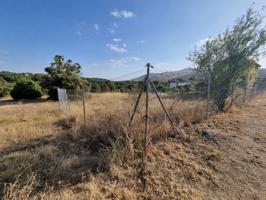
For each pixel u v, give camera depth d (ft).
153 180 10.21
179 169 11.35
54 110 32.19
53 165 11.98
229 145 14.84
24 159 12.69
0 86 77.61
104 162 11.85
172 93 26.89
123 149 12.28
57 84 59.62
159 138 15.72
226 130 18.37
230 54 27.96
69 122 23.52
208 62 29.30
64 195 8.80
